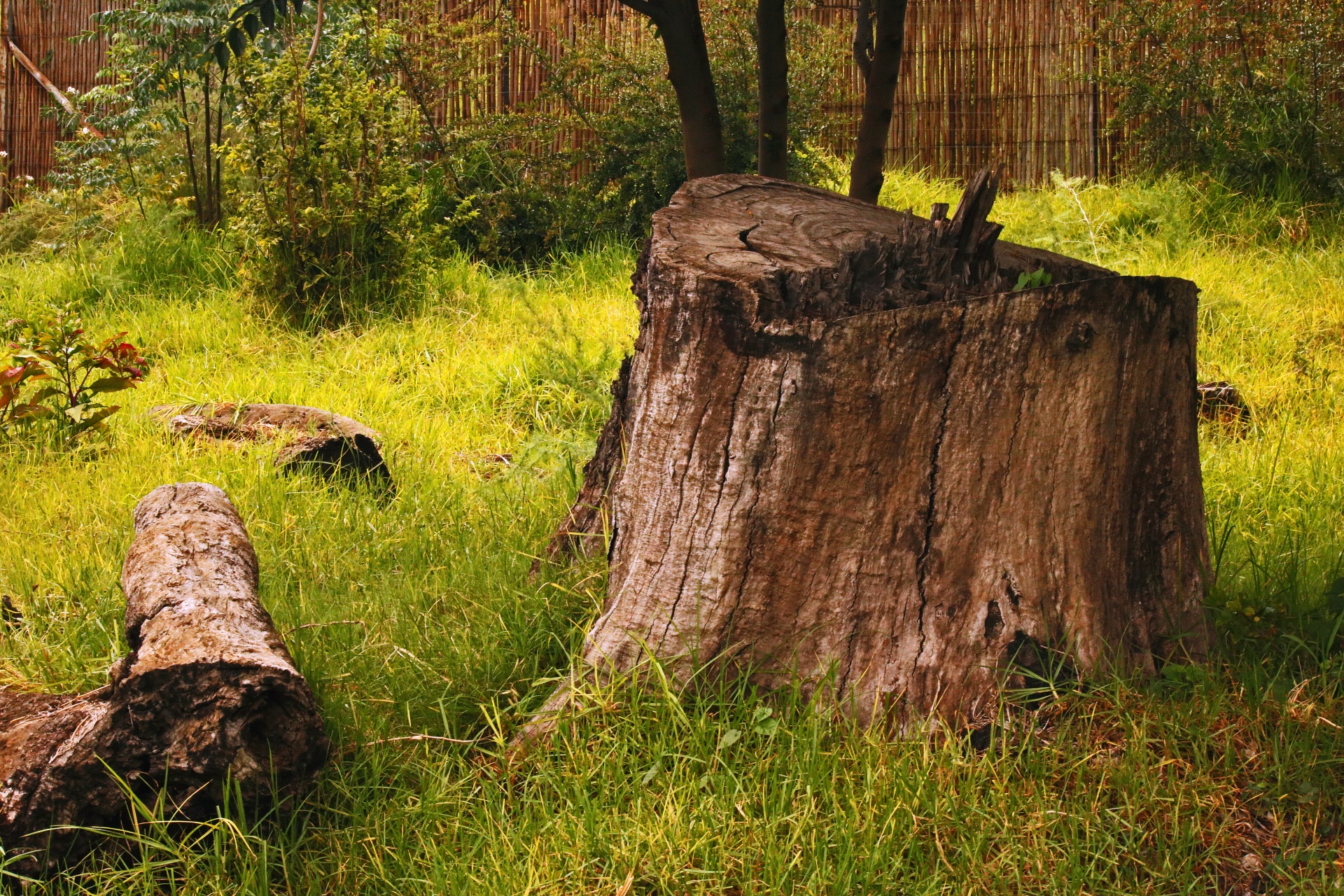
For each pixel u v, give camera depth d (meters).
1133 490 2.92
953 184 9.88
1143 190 8.79
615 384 3.74
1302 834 2.43
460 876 2.36
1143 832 2.44
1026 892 2.30
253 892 2.31
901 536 2.78
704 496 2.84
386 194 7.39
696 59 4.33
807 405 2.74
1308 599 3.38
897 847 2.39
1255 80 8.84
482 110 9.47
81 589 3.72
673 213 3.41
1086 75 9.47
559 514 4.18
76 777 2.34
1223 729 2.70
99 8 10.83
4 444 5.17
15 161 11.17
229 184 8.16
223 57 3.60
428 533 4.21
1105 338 2.78
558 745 2.74
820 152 9.35
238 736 2.37
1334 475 4.53
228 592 2.85
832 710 2.74
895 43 4.36
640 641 2.88
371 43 7.96
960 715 2.74
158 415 5.66
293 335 7.16
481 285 7.94
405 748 2.83
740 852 2.37
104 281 7.91
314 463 4.90
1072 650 2.79
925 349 2.71
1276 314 6.86
